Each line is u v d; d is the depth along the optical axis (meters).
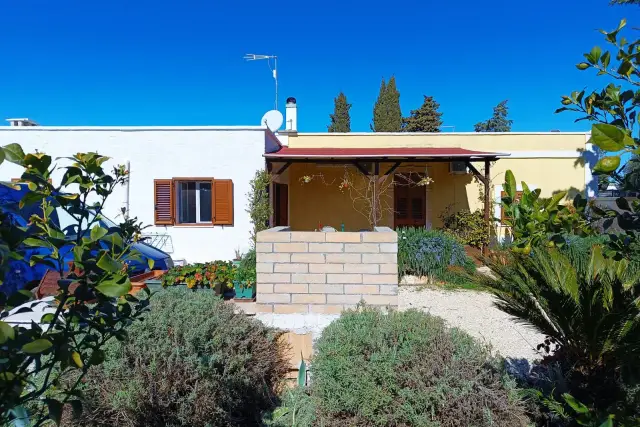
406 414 2.78
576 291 2.71
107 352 2.99
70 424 2.76
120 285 1.35
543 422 3.09
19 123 12.56
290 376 4.12
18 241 1.25
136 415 2.83
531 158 14.27
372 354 3.08
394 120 34.06
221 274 4.83
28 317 3.31
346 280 4.23
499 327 6.08
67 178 1.53
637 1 8.48
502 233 11.55
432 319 3.49
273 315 4.23
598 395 2.84
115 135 10.67
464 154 11.41
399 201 14.43
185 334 3.18
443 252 9.07
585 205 1.98
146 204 10.71
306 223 14.35
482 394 2.77
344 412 3.06
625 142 1.29
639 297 2.48
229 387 3.26
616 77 1.92
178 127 10.72
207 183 10.91
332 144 14.59
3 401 1.18
